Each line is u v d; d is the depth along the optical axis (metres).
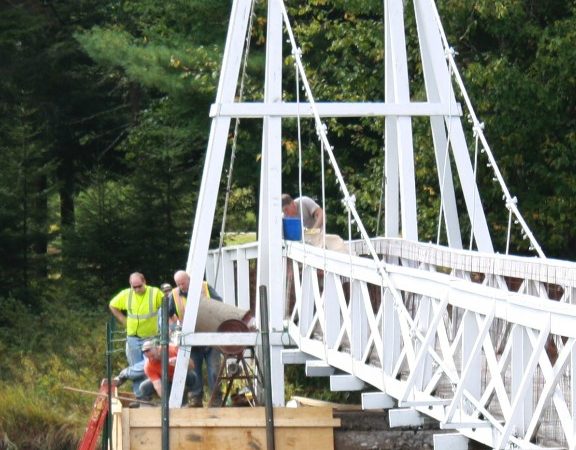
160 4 73.06
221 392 43.34
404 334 29.64
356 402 55.00
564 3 54.69
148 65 68.50
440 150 40.69
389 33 41.97
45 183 79.00
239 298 46.88
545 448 23.22
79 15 85.12
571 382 22.36
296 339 38.66
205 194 39.78
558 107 52.84
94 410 45.16
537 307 23.16
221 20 71.06
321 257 36.12
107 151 87.62
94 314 72.56
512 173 54.78
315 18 62.66
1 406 59.56
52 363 64.38
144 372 43.16
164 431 38.72
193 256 39.75
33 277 77.00
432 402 27.91
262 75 66.19
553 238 53.81
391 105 39.88
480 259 34.03
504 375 26.80
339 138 63.38
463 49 56.00
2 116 81.12
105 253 75.12
